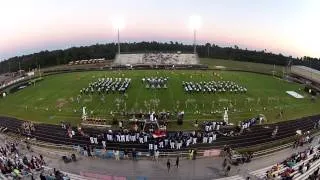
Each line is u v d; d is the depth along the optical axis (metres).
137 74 114.94
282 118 70.94
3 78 130.88
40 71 140.38
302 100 88.50
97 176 42.72
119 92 88.25
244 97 86.19
